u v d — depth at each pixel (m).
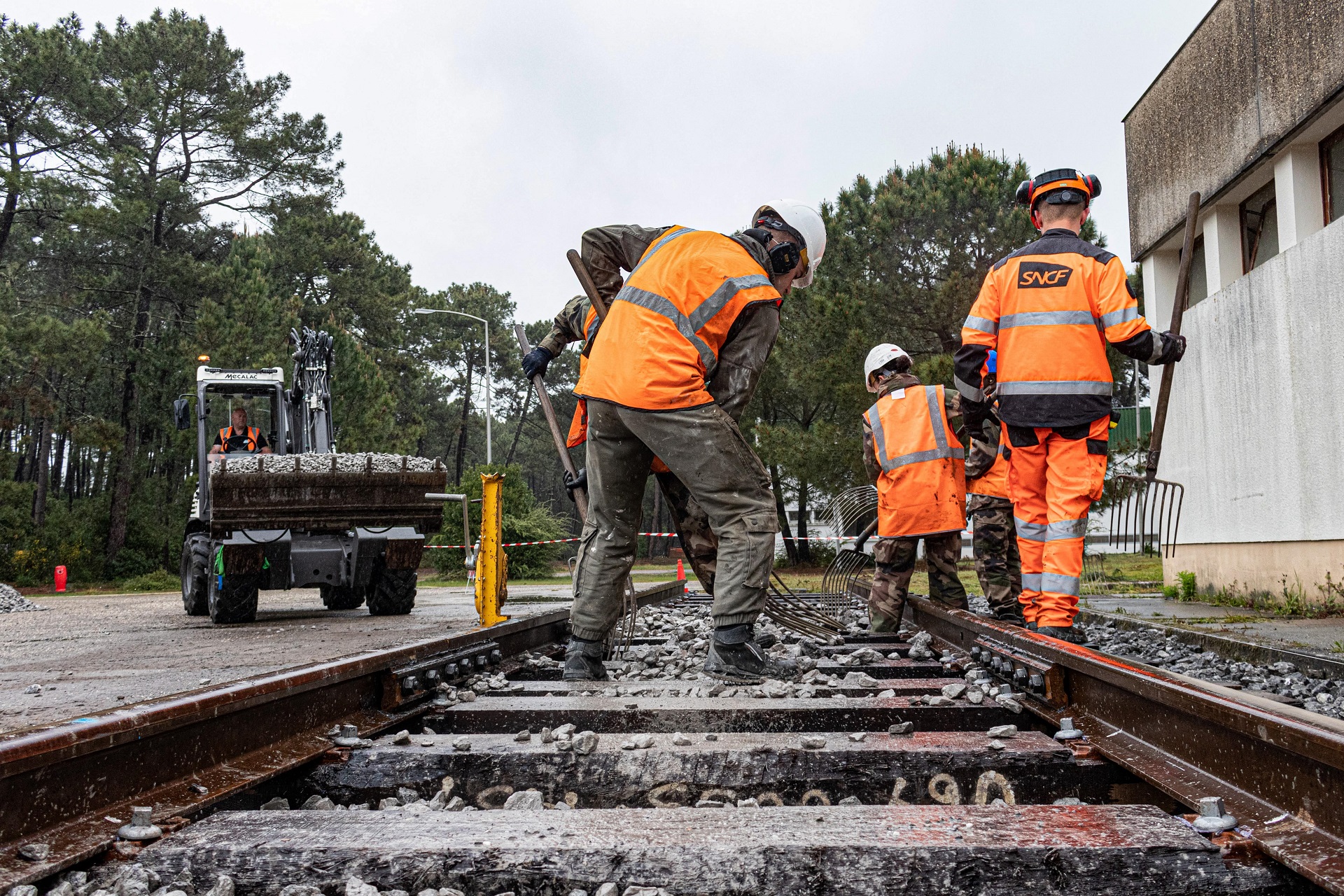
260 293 33.72
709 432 3.26
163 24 34.25
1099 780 2.28
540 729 2.87
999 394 4.37
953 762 2.29
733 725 2.79
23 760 1.54
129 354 31.73
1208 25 8.85
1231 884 1.47
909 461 5.34
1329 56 6.90
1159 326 10.41
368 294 47.06
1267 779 1.74
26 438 44.88
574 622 3.66
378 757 2.37
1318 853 1.46
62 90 30.14
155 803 1.83
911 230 23.77
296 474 8.91
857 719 2.82
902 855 1.52
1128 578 13.77
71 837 1.61
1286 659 4.65
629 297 3.36
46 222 33.84
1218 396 8.86
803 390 23.38
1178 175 9.61
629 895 1.47
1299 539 7.48
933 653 4.47
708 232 3.46
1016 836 1.58
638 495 3.66
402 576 10.21
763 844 1.55
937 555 5.62
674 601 9.67
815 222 3.85
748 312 3.37
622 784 2.30
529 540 28.27
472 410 71.62
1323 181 7.63
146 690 4.71
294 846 1.59
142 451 33.69
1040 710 2.84
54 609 14.80
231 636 8.04
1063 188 4.37
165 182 33.31
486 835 1.64
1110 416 4.20
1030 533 4.46
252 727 2.26
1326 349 7.05
